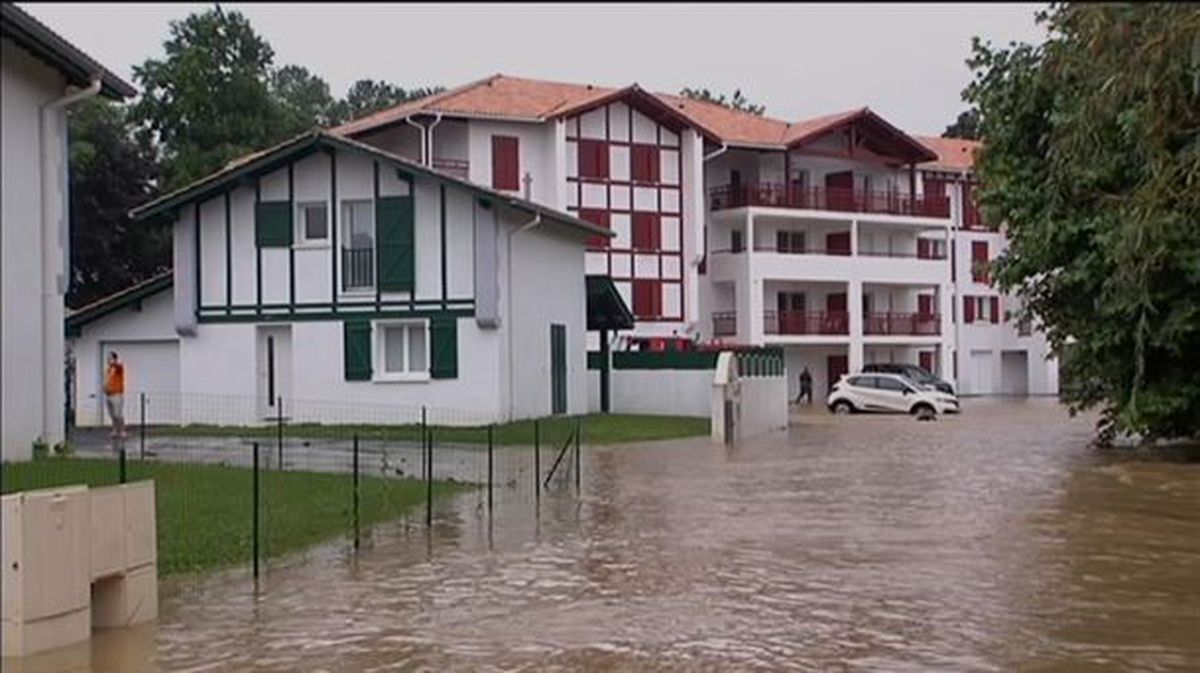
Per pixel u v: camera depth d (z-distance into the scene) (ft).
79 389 122.42
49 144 60.49
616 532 51.55
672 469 79.10
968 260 231.30
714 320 192.34
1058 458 87.10
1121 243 68.08
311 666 30.01
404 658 30.78
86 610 32.01
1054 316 92.63
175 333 120.67
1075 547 47.37
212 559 44.04
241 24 213.66
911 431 120.98
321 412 113.09
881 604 36.83
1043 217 86.48
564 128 162.30
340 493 60.18
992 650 31.14
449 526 53.21
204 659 30.63
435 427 103.45
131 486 34.12
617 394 138.51
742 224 193.36
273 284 114.52
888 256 204.23
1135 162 66.39
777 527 53.11
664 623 34.50
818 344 198.70
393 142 160.97
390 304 111.14
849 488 68.28
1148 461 83.61
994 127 92.63
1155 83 40.32
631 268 169.37
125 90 64.23
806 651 31.22
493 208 108.06
